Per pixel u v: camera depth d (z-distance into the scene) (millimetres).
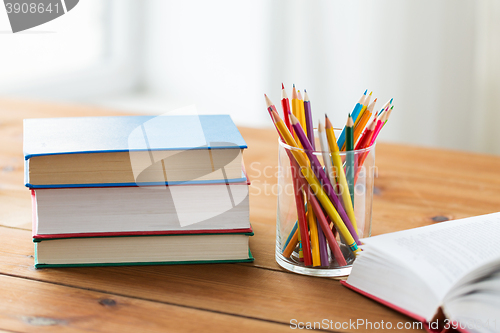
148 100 2715
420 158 995
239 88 2617
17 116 1165
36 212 529
